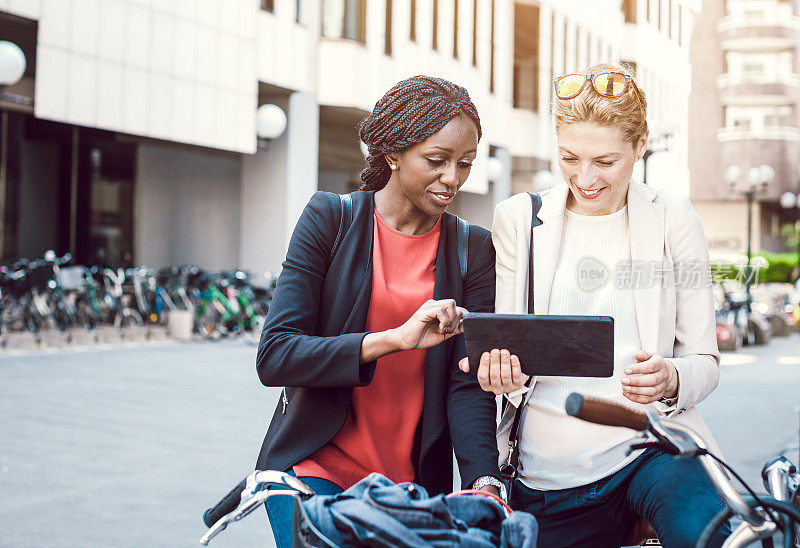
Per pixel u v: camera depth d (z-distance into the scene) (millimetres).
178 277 15820
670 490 1686
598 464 1859
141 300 15172
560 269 1979
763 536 1415
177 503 5000
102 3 14227
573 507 1880
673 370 1767
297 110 18016
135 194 17344
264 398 8719
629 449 1479
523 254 1987
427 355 1928
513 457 1969
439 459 1945
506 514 1521
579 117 1781
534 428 1937
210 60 16203
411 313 1936
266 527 4672
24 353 11836
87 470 5707
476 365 1700
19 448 6273
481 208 24172
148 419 7480
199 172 18781
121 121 14648
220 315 14812
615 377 1900
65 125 15664
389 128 1859
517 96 25047
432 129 1807
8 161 15180
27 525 4523
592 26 20438
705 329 1904
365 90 18375
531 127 24875
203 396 8742
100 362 11219
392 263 1957
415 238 1966
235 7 16594
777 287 24469
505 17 23500
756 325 18203
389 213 1972
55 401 8180
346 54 18109
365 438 1904
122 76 14641
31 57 15016
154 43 15172
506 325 1640
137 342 13914
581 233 1982
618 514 1865
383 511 1409
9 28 13898
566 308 1958
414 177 1849
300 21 17906
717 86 32281
